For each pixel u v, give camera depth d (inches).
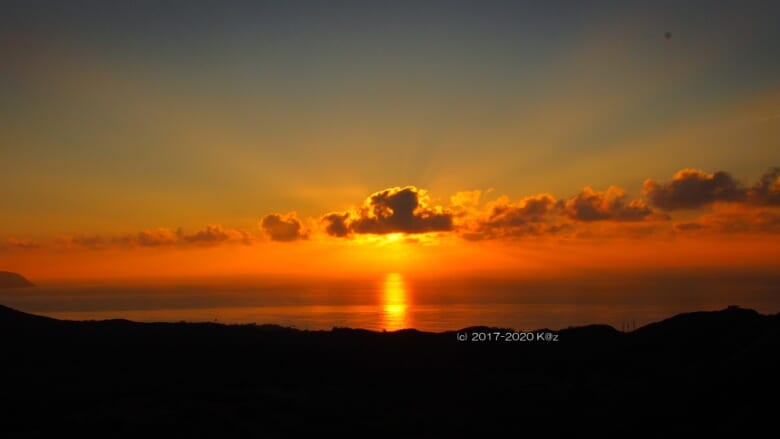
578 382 1941.4
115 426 1409.9
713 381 1520.7
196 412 1515.7
